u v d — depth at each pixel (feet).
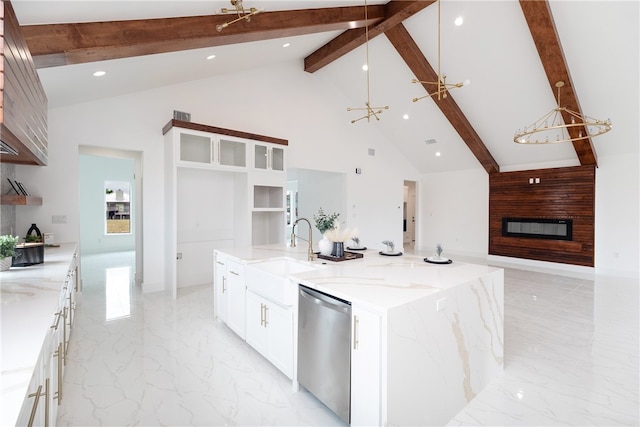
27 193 12.43
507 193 24.76
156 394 7.37
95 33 7.66
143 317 12.22
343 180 24.16
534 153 22.76
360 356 5.83
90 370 8.34
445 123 23.12
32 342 3.94
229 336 10.59
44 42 7.00
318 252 10.75
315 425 6.45
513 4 14.47
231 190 17.98
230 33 10.28
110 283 17.26
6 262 7.85
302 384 7.33
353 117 24.32
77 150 13.41
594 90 16.61
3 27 4.32
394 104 23.06
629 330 11.13
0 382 3.06
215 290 11.82
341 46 17.97
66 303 7.79
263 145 17.15
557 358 9.16
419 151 27.30
